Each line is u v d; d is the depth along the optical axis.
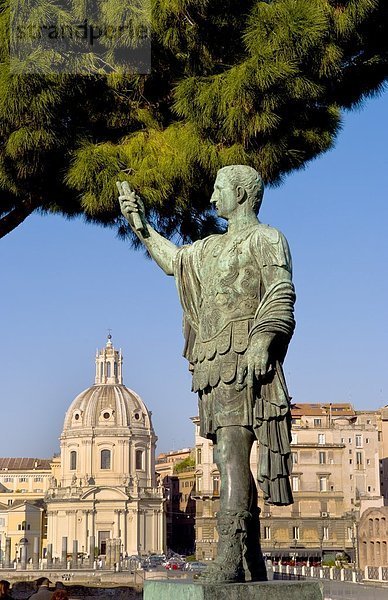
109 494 105.75
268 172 11.30
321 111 11.85
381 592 37.62
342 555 75.06
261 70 10.00
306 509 80.56
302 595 4.81
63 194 12.34
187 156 10.73
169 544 119.12
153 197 10.91
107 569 77.12
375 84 12.13
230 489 5.20
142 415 111.25
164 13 10.41
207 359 5.39
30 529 107.12
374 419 84.12
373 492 81.94
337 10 10.66
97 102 11.60
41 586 14.38
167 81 11.58
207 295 5.49
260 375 5.15
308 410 85.50
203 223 12.68
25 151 10.80
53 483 109.44
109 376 113.94
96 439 108.00
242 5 10.52
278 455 5.21
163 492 111.06
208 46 10.93
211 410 5.40
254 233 5.41
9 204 13.30
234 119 10.27
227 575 4.99
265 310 5.22
